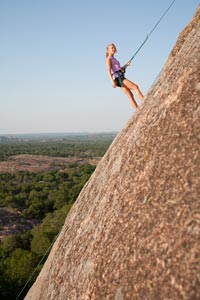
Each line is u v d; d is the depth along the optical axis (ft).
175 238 11.12
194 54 15.96
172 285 10.34
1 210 191.83
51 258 20.67
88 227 17.20
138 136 17.01
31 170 355.97
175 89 15.76
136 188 14.55
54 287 17.24
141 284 11.39
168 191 12.59
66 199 198.08
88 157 505.66
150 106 17.90
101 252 14.39
